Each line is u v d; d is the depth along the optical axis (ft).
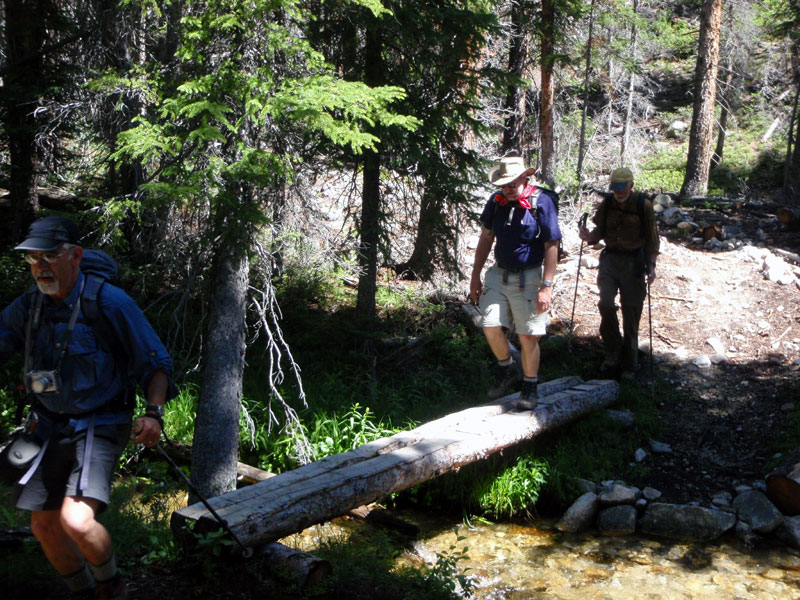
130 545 15.39
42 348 10.28
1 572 13.08
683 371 29.40
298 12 20.97
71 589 11.07
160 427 10.37
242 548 14.56
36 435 10.29
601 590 18.19
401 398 26.81
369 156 26.91
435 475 19.86
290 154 22.89
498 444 21.59
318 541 19.38
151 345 10.46
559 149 63.31
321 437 24.38
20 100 33.60
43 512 10.41
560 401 24.32
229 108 19.12
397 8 25.11
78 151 40.68
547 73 45.98
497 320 22.07
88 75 32.89
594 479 23.54
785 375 28.60
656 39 87.04
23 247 9.78
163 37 28.32
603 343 31.01
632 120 87.56
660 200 48.26
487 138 34.86
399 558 19.24
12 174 36.17
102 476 10.10
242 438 24.44
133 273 25.31
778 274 35.24
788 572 19.24
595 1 50.19
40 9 34.99
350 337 30.45
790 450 23.70
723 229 42.01
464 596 16.12
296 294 32.73
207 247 20.58
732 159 91.66
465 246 38.40
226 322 20.52
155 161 22.08
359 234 27.81
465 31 25.98
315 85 20.04
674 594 18.02
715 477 23.84
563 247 40.04
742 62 87.30
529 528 21.93
